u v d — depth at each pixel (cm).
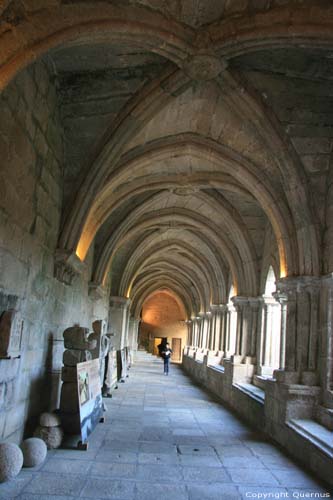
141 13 426
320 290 646
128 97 604
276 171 682
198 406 966
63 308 715
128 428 688
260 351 970
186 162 834
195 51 484
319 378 632
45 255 586
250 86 580
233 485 446
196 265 1625
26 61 368
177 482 446
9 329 425
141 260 1508
